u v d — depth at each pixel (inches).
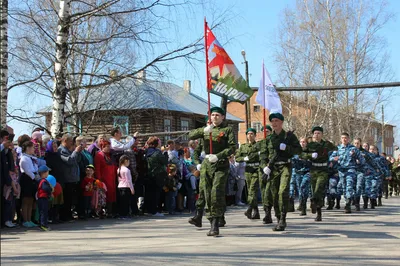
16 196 409.1
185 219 489.1
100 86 622.2
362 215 536.1
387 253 283.3
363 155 641.0
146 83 618.2
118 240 335.3
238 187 673.0
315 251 289.3
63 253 281.1
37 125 591.8
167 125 1355.8
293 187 570.3
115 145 505.4
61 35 580.1
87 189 471.8
